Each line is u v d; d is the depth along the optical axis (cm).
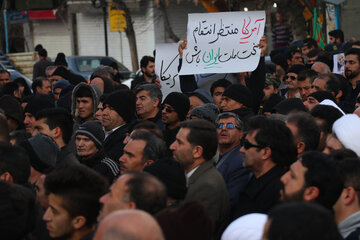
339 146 1138
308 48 3042
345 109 1781
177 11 7188
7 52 6106
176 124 1612
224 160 1334
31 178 1266
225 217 1141
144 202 801
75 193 886
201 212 750
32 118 1850
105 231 557
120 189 811
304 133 1152
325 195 873
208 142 1141
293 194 880
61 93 2200
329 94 1593
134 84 2689
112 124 1639
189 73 1834
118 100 1633
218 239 1128
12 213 880
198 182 1119
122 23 6412
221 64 1816
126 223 555
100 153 1429
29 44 7688
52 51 7700
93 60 5050
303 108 1508
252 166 1103
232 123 1327
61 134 1420
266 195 1076
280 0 4403
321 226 589
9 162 1062
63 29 7650
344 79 1831
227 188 1266
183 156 1144
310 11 4369
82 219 893
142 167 1182
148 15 7256
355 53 1994
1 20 6394
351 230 910
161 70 2047
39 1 6438
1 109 1666
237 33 1831
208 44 1844
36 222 1014
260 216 808
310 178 870
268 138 1082
